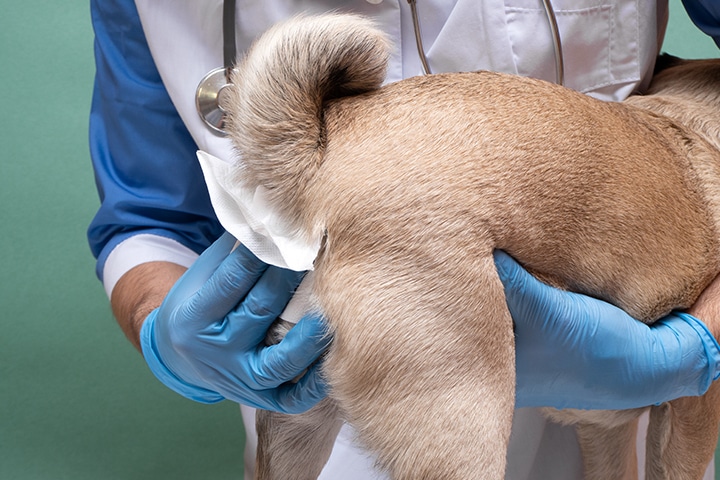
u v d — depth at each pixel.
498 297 1.06
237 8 1.60
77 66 3.54
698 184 1.35
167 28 1.62
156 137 1.75
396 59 1.65
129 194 1.80
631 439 1.69
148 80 1.72
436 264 1.03
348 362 1.04
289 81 1.06
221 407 2.89
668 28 3.34
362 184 1.03
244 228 1.09
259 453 1.33
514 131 1.10
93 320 3.05
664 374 1.30
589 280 1.22
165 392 2.91
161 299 1.61
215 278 1.22
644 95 1.71
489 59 1.63
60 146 3.38
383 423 1.03
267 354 1.18
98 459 2.65
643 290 1.27
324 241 1.05
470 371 1.03
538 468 1.81
